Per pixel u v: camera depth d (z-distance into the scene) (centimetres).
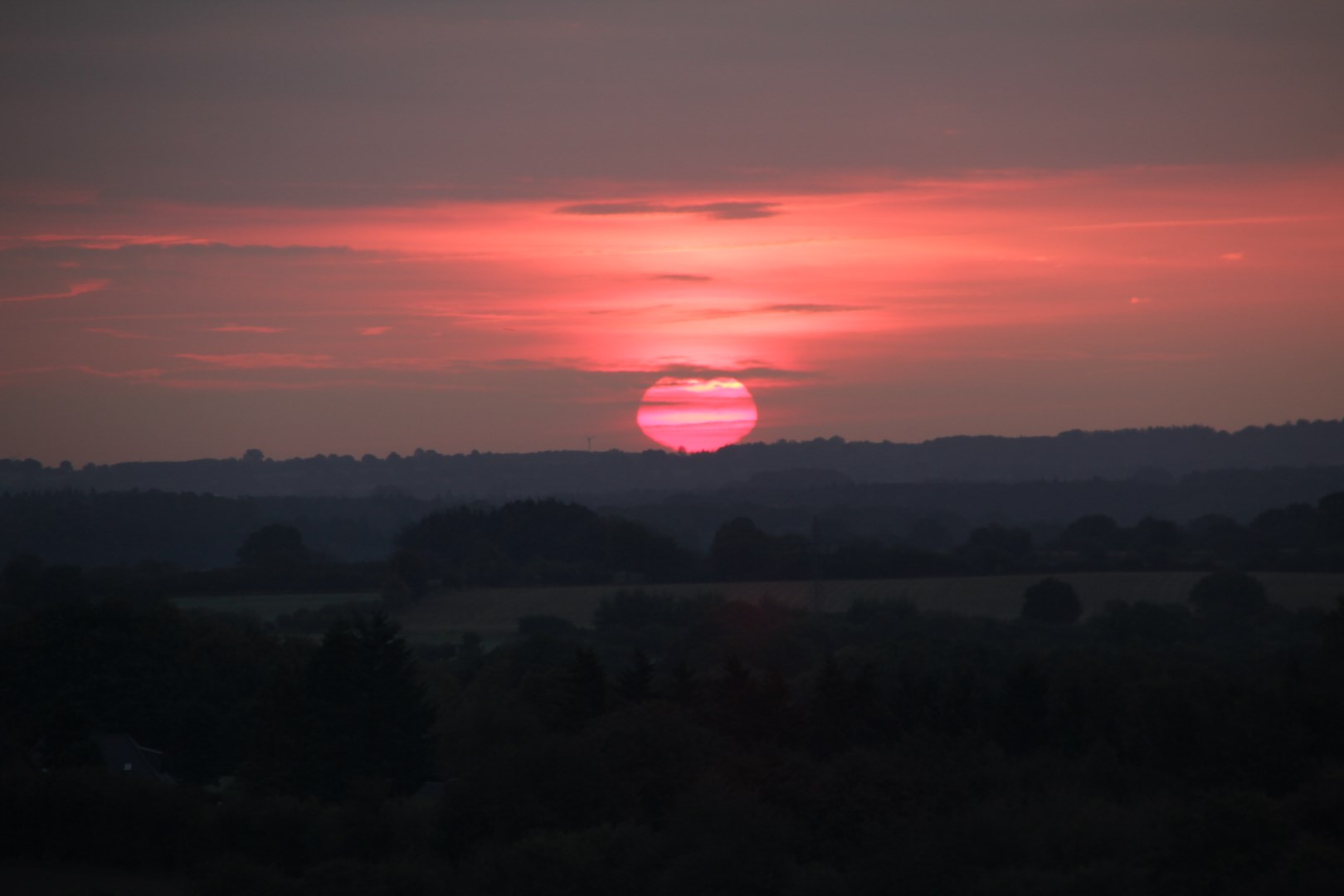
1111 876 12200
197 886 14062
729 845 13062
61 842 15788
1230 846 12062
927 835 13188
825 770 15788
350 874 13850
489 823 15238
